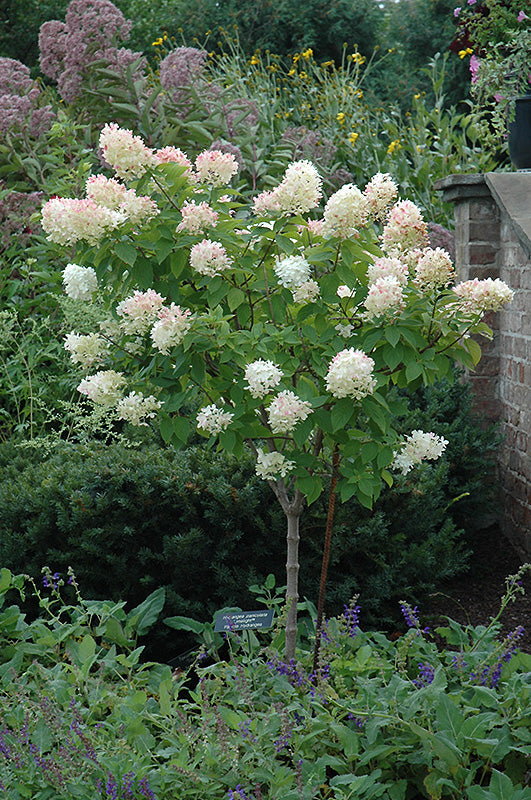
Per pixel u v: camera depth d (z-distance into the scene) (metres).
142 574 3.47
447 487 4.37
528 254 3.79
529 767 2.37
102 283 2.52
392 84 13.59
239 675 2.54
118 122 5.96
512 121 4.55
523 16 4.75
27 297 5.13
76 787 2.17
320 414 2.43
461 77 12.91
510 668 2.63
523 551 4.30
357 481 2.54
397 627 3.62
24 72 6.25
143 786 2.12
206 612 3.48
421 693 2.43
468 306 2.40
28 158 5.64
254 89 7.82
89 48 5.95
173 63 5.94
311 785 2.18
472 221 4.66
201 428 2.64
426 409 4.43
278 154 5.97
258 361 2.27
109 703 2.63
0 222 5.28
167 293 2.53
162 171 2.44
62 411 4.75
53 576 3.16
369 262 2.48
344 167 6.66
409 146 6.99
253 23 14.05
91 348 2.59
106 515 3.41
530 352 4.19
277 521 3.37
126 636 3.08
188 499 3.39
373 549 3.57
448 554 3.84
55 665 2.92
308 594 3.49
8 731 2.37
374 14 14.72
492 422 4.79
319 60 14.66
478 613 3.78
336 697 2.51
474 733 2.28
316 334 2.43
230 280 2.51
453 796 2.23
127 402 2.52
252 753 2.26
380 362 2.45
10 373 4.78
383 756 2.31
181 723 2.42
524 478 4.30
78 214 2.29
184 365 2.45
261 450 2.74
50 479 3.48
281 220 2.43
